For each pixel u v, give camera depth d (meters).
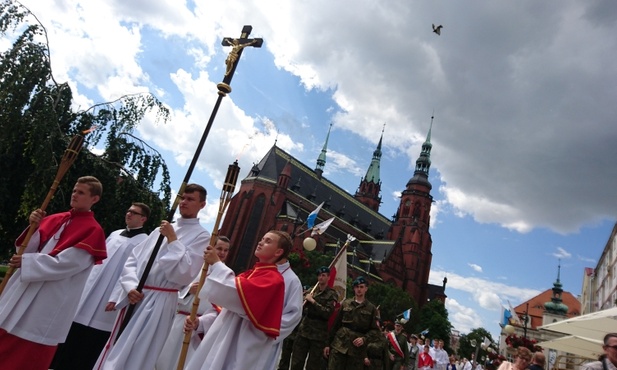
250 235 86.69
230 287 4.43
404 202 122.44
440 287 136.25
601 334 12.10
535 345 10.31
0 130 15.64
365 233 111.00
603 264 66.81
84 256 5.20
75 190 5.50
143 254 5.78
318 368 9.14
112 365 4.88
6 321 4.82
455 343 105.75
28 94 16.09
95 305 6.83
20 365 4.85
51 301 5.03
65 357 6.73
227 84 5.89
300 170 104.44
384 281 101.25
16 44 16.31
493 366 14.74
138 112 19.06
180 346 6.20
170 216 5.46
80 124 18.42
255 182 90.44
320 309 9.22
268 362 4.75
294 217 86.69
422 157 129.88
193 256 5.60
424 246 116.75
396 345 12.19
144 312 5.21
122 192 18.89
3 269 27.09
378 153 141.12
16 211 17.59
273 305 4.59
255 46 5.96
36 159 15.66
